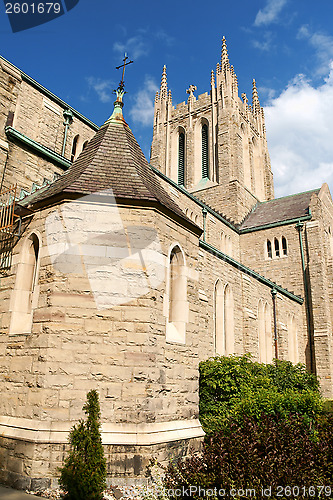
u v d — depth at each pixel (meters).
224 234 34.16
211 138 43.97
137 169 11.58
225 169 41.00
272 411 11.54
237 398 13.33
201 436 10.72
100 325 9.29
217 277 19.88
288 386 17.48
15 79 15.40
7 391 9.56
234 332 20.61
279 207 40.25
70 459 7.34
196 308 11.87
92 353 9.09
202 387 14.36
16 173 13.75
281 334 26.09
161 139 48.41
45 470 8.17
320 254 33.12
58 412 8.62
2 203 11.92
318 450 7.50
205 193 41.41
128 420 8.84
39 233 10.34
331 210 39.12
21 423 8.84
